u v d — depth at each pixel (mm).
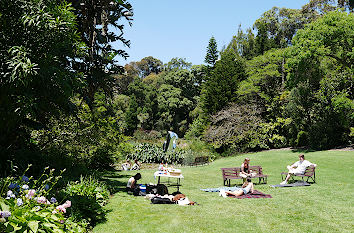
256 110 26391
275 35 45344
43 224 3594
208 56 42750
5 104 5934
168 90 55312
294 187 9125
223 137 25859
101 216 5461
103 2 9594
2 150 6348
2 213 3133
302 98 21734
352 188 8633
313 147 20453
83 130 11594
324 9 38062
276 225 5312
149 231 4883
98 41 10008
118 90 10844
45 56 5770
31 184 5383
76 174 8914
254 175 10133
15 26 5609
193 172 15141
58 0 6387
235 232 4934
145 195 7980
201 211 6277
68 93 6141
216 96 29859
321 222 5449
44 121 8492
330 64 21469
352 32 18109
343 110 19328
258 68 28938
